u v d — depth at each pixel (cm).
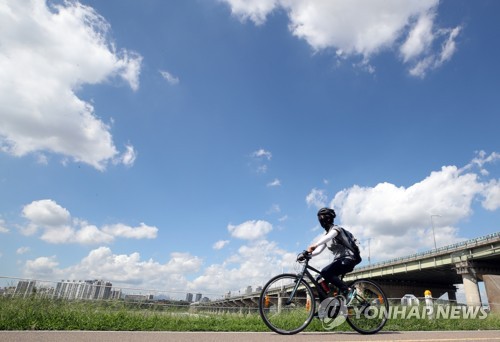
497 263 3947
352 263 486
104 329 473
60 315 510
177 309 636
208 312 634
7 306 497
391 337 466
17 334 373
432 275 5138
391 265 5075
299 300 496
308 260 489
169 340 379
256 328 516
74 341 344
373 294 517
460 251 3975
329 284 490
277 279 486
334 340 417
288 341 397
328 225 509
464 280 3872
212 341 383
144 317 551
